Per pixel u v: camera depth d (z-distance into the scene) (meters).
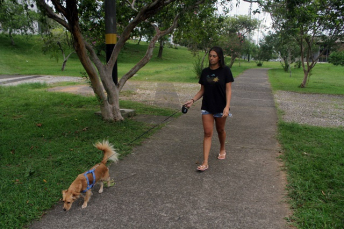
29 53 39.50
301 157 4.92
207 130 4.35
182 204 3.44
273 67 48.03
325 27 14.71
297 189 3.74
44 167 4.33
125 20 8.79
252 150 5.39
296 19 6.96
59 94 11.98
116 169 4.44
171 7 8.42
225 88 4.26
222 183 3.99
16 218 3.04
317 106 11.06
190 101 4.40
